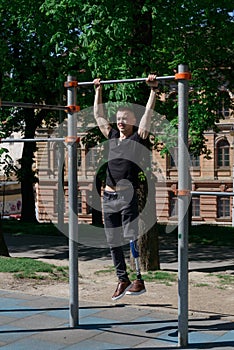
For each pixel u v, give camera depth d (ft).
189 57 41.24
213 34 42.91
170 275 34.94
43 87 64.59
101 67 34.50
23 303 25.54
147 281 32.65
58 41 40.42
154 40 40.19
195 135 42.65
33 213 86.74
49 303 25.54
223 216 130.41
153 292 28.94
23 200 86.53
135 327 21.43
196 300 27.61
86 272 36.63
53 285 30.30
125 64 34.19
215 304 26.61
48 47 46.70
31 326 21.63
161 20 38.17
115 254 19.45
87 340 19.81
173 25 38.70
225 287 31.71
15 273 32.96
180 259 18.61
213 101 43.98
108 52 35.17
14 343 19.52
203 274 37.76
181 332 18.92
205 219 131.64
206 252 55.88
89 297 27.55
